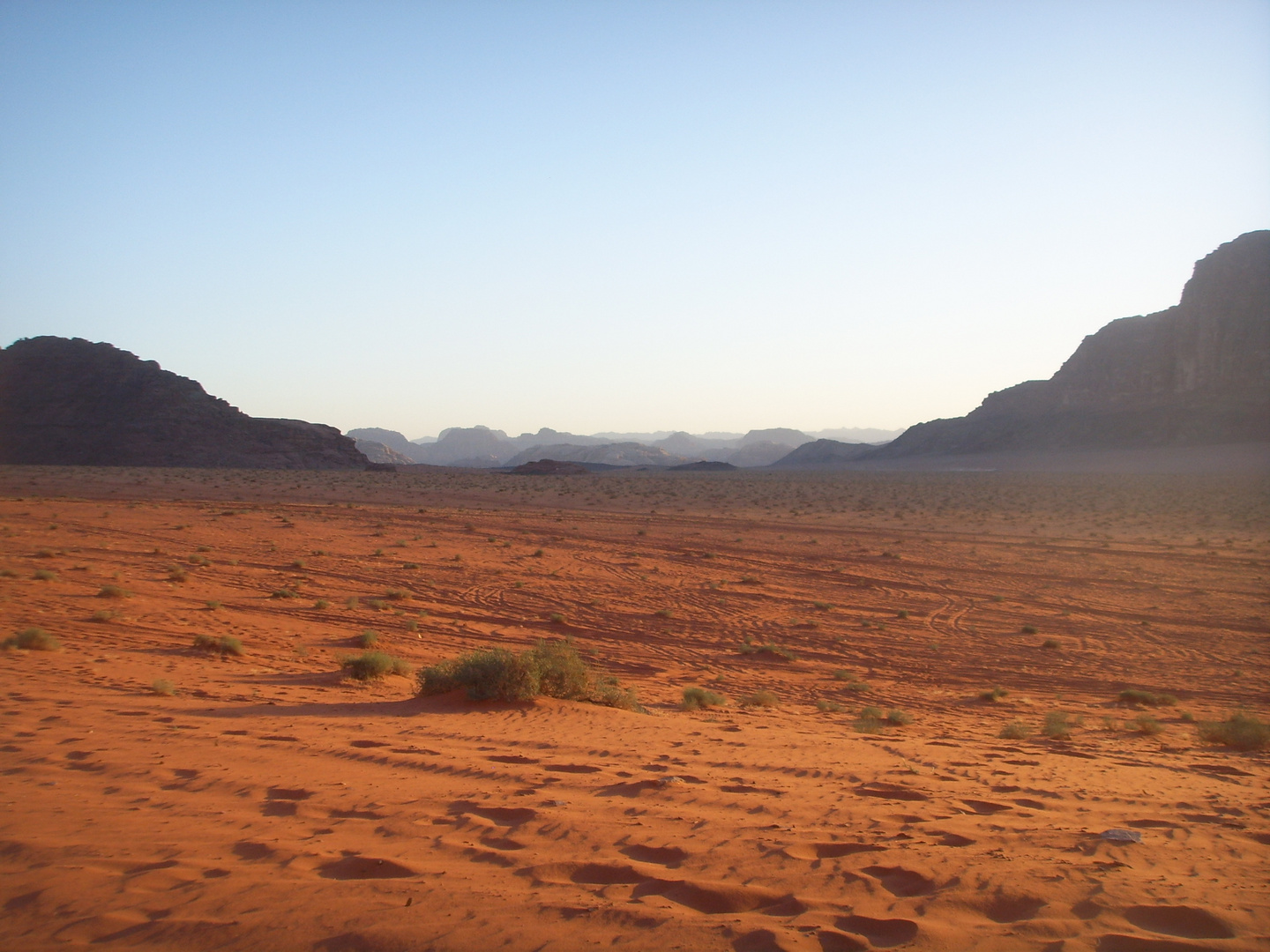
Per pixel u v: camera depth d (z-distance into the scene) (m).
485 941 3.80
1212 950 3.72
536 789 6.81
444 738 9.12
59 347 179.88
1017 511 73.94
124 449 156.50
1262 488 93.56
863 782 7.71
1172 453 154.88
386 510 66.38
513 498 85.81
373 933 3.86
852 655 23.17
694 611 29.14
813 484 121.19
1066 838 5.67
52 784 6.42
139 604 21.88
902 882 4.64
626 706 13.41
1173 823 6.38
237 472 125.94
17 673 11.98
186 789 6.46
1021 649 24.22
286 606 24.86
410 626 23.38
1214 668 21.97
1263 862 5.28
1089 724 15.04
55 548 33.94
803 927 3.99
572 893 4.44
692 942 3.81
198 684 12.80
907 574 38.69
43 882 4.38
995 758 10.04
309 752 7.99
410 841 5.30
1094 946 3.80
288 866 4.74
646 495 92.62
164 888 4.38
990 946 3.81
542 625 25.67
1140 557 44.06
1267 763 10.88
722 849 5.22
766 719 13.45
